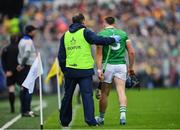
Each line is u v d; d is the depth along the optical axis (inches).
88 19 2800.2
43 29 2719.0
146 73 2723.9
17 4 2429.9
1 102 2075.5
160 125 1183.6
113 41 1164.5
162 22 2982.3
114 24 1222.3
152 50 2768.2
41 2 2945.4
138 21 2910.9
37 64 1183.6
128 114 1437.0
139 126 1167.6
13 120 1353.3
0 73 2287.2
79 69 1166.3
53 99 2124.8
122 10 2962.6
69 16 2824.8
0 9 2437.3
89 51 1174.3
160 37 2849.4
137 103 1801.2
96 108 1617.9
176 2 3112.7
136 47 2733.8
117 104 1760.6
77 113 1487.5
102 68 1211.2
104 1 2979.8
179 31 2935.5
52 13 2847.0
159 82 2758.4
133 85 1239.5
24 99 1441.9
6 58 1577.3
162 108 1604.3
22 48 1464.1
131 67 1234.6
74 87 1182.9
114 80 1218.6
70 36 1177.4
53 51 2511.1
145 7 3024.1
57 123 1255.5
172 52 2807.6
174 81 2778.1
